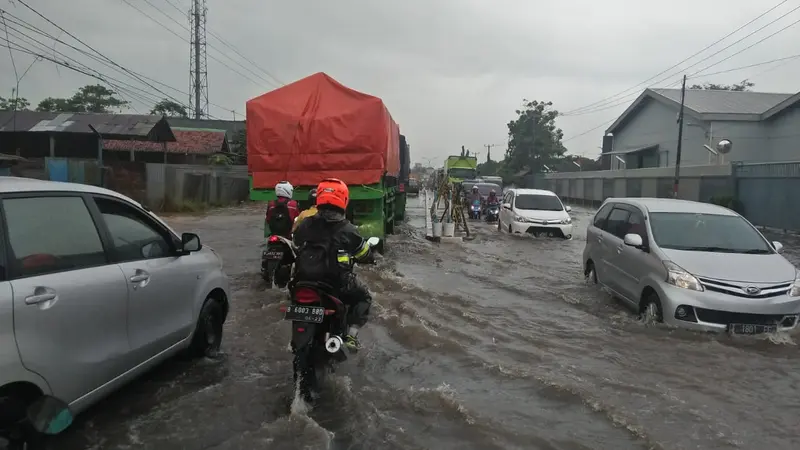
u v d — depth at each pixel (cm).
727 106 3394
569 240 1700
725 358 571
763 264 681
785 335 637
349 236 427
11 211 321
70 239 358
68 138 2869
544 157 6141
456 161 4022
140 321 408
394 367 532
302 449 365
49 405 308
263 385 477
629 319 723
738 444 391
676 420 427
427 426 408
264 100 1120
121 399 442
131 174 2428
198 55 4434
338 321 426
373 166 1116
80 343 341
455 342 598
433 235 1577
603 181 3856
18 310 296
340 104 1120
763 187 2106
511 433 396
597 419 426
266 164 1109
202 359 529
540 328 683
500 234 1797
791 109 2969
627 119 4366
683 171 2755
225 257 1215
